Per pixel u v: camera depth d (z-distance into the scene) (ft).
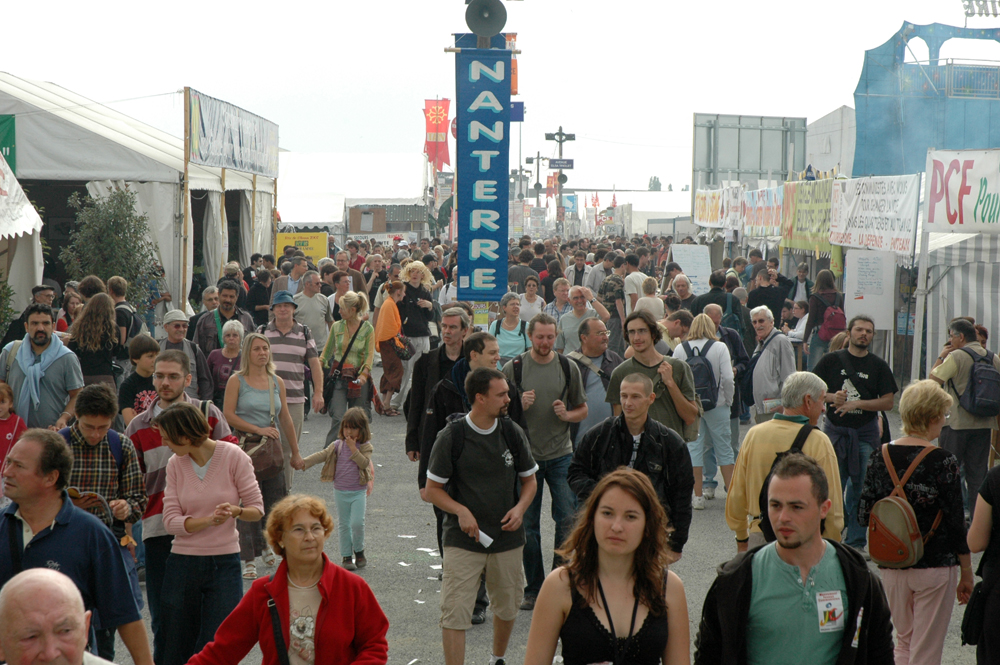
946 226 47.06
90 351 33.06
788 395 21.52
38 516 14.96
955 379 31.76
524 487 20.86
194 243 93.66
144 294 65.82
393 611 25.03
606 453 20.93
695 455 35.19
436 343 57.72
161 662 20.24
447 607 20.06
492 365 24.58
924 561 19.19
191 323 43.62
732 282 62.80
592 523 12.53
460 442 20.36
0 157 45.29
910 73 87.92
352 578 14.70
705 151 144.77
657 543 12.48
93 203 66.90
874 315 53.52
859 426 30.14
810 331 54.65
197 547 19.31
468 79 30.45
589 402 28.60
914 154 88.22
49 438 14.92
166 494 19.58
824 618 12.91
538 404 25.49
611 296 53.42
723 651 13.28
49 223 85.66
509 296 37.29
